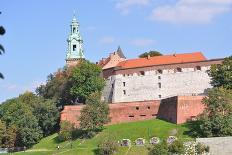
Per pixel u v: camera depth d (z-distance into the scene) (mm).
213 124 132250
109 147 129250
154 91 188625
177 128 144000
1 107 198000
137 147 131000
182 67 186625
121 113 166750
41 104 177000
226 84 159125
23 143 161875
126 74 194625
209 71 167500
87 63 193375
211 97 139125
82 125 150875
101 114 151625
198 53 195500
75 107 171000
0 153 147500
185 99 153625
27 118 165125
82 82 188500
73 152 135000
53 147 151375
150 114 164125
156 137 136500
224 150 124250
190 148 121188
